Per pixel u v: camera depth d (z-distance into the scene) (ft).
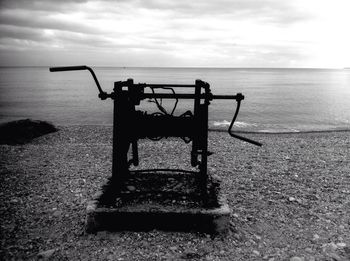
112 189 9.50
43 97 97.60
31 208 11.39
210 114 58.85
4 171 16.37
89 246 8.56
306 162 19.52
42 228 9.77
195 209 9.15
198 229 9.15
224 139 28.96
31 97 97.35
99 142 29.55
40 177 15.31
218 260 8.07
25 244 8.75
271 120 50.80
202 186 9.65
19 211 11.10
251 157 20.67
